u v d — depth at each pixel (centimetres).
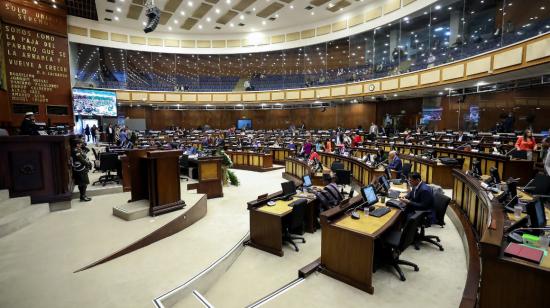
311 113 2469
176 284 353
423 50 1611
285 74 2475
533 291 265
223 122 2667
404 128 1989
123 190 777
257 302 358
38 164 582
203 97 2314
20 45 1159
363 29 1764
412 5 1494
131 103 2231
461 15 1434
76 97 1753
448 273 432
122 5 1706
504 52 1047
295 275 436
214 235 540
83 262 387
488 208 412
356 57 1992
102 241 450
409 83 1514
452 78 1290
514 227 362
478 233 516
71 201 664
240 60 2497
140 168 625
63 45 1281
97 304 305
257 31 2202
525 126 1332
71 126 1302
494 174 610
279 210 516
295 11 1819
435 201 525
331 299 365
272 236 504
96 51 2186
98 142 1911
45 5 1221
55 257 399
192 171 1034
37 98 1207
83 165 667
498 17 1316
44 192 592
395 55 1730
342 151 1220
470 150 1024
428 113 1852
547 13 1089
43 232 482
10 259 391
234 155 1498
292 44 2111
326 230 421
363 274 384
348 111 2277
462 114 1658
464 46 1380
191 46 2264
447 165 862
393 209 500
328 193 594
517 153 883
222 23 2034
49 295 316
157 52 2220
